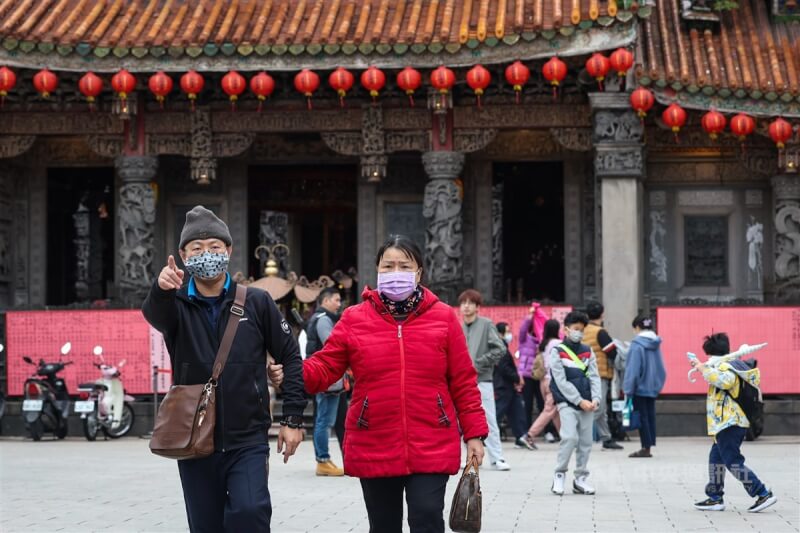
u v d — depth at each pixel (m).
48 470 19.48
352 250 31.83
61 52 26.02
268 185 31.80
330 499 15.62
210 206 30.81
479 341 18.95
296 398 8.98
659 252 29.64
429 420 8.94
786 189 27.81
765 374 25.66
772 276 29.36
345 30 25.92
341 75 25.70
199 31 26.77
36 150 30.75
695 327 25.95
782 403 25.61
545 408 23.17
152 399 26.95
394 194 30.52
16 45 25.83
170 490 16.73
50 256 31.20
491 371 19.17
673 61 26.95
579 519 13.88
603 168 26.36
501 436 25.92
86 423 25.53
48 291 31.09
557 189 30.44
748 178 29.50
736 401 14.48
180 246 8.86
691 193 29.67
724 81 26.03
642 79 25.56
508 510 14.64
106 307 26.92
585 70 26.28
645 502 15.41
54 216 31.31
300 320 21.77
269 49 25.88
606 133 26.33
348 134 28.09
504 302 29.44
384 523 9.16
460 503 8.84
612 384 23.66
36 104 28.33
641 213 27.92
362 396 9.05
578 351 16.20
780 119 25.89
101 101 28.23
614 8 24.73
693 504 15.21
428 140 27.73
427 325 9.11
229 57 26.09
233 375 8.69
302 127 28.05
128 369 26.78
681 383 25.89
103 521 13.77
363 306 9.27
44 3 27.33
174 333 8.86
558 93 27.39
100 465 20.33
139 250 27.98
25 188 30.72
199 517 8.78
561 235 30.39
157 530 13.13
